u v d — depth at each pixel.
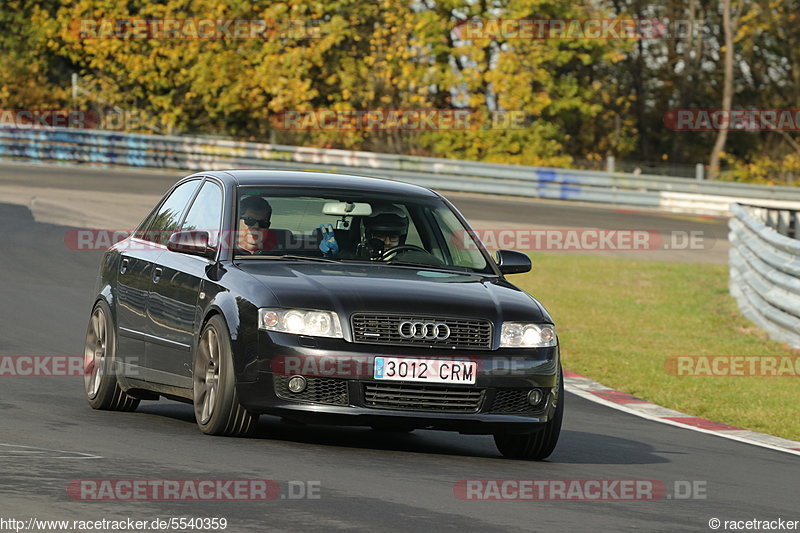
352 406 24.17
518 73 148.75
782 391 43.22
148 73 153.00
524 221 104.69
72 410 29.44
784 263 55.38
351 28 151.12
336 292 24.78
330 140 150.62
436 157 151.00
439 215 29.30
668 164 183.88
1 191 98.81
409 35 150.62
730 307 66.88
